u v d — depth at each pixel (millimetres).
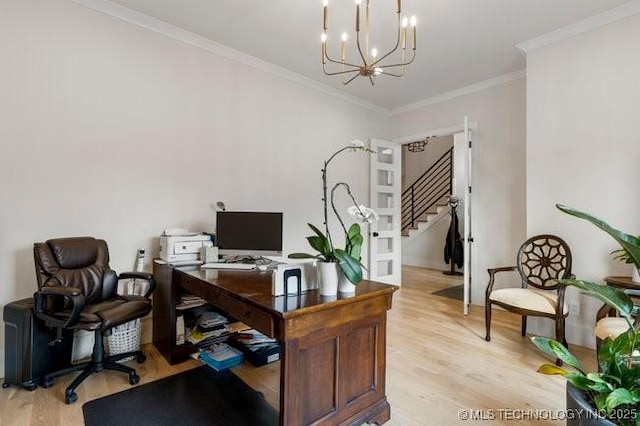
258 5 2725
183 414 1929
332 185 4480
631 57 2648
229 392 2178
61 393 2117
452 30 3033
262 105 3754
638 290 2305
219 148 3416
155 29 2992
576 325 2926
